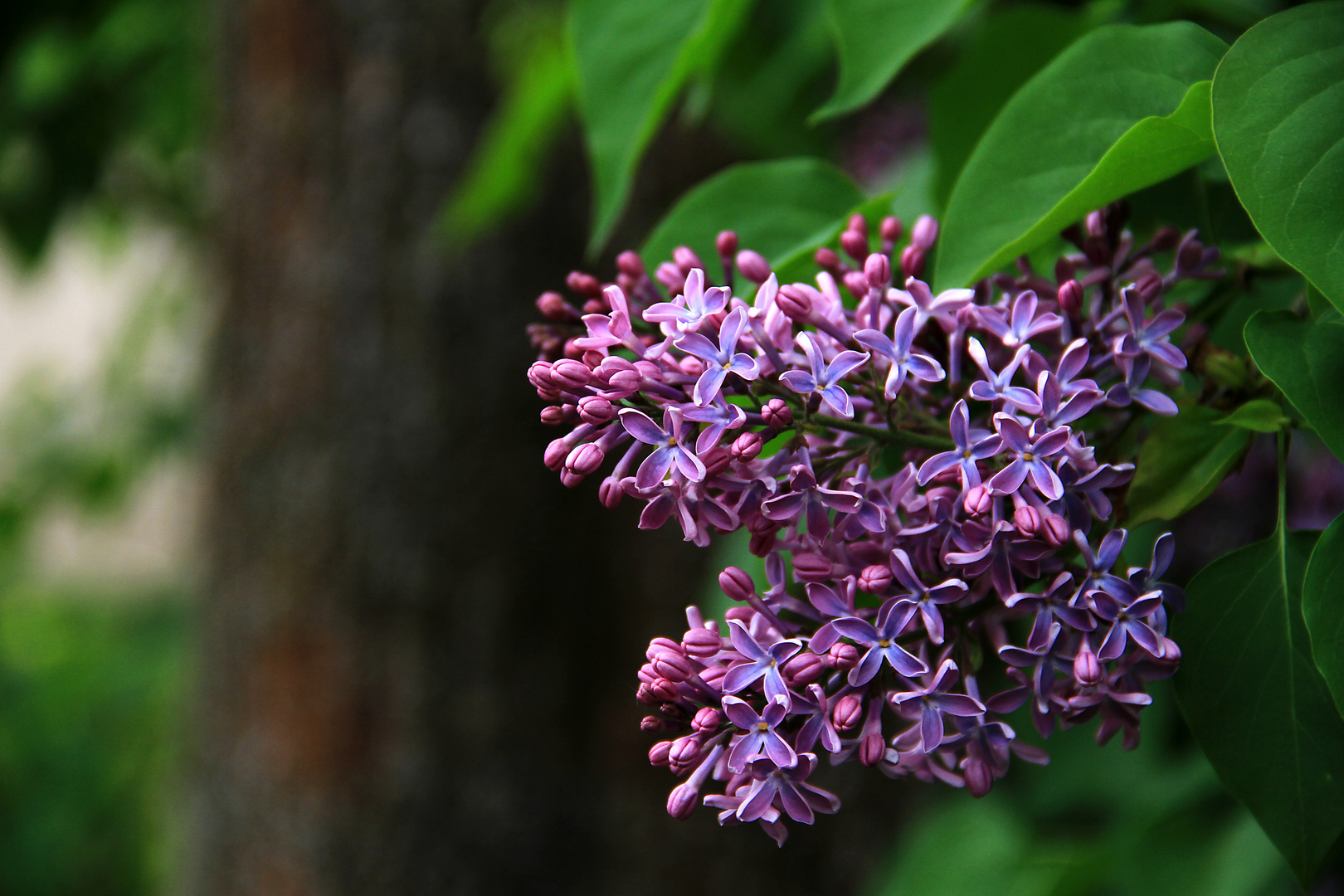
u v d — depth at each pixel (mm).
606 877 1732
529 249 1678
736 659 746
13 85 2207
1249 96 749
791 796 740
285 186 1704
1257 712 753
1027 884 1074
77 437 2980
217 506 1794
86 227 3020
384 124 1662
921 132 1400
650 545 1721
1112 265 776
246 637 1743
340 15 1662
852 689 744
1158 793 1182
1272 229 741
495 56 1624
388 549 1675
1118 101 777
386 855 1688
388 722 1686
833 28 855
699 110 961
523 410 1688
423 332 1669
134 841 3145
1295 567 758
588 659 1733
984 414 767
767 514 741
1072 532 742
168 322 2912
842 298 818
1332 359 748
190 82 2396
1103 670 744
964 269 772
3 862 3033
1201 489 765
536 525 1700
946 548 744
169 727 3281
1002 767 747
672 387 744
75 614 4285
